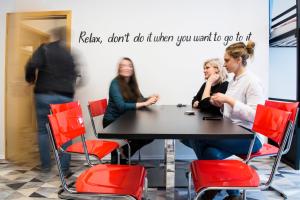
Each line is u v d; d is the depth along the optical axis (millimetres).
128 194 1294
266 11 3473
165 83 3580
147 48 3568
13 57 3604
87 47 3590
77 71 3156
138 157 3613
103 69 3592
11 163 3426
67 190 1405
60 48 2908
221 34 3516
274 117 1622
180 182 2527
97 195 1319
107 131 1404
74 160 3568
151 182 2496
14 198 2320
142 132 1376
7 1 3570
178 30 3541
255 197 2350
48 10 3570
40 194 2406
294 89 3949
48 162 3098
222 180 1413
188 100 3580
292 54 3924
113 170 1575
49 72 2887
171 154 1760
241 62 2186
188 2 3521
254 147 1999
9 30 3592
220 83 2838
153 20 3551
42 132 3045
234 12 3494
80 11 3568
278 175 2908
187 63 3557
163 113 2342
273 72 3969
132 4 3549
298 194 2398
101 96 3605
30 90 3594
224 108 2242
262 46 3482
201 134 1339
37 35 3602
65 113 1597
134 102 2951
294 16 3205
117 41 3576
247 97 2104
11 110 3637
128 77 3080
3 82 3631
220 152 1998
